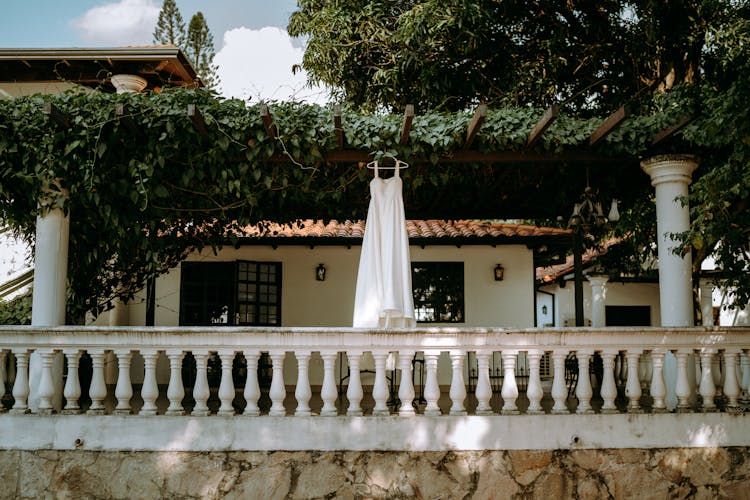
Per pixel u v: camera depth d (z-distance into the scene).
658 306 15.20
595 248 9.09
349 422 5.24
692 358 5.98
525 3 10.60
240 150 6.06
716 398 6.54
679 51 10.07
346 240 11.45
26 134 5.75
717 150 6.26
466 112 6.23
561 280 15.24
